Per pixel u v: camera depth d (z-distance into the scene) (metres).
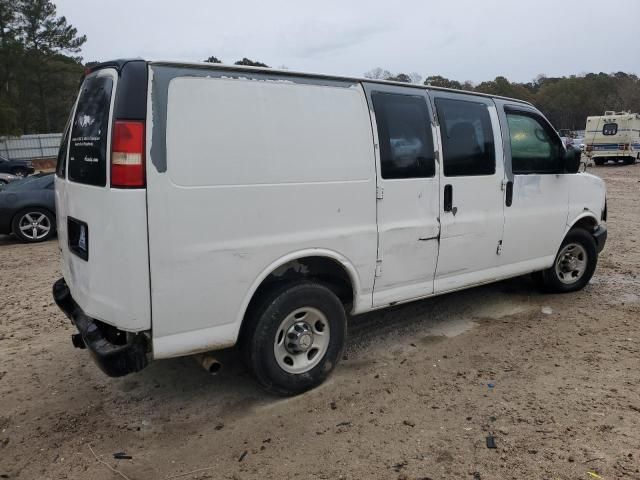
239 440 3.23
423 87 4.22
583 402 3.52
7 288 6.55
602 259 7.50
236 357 4.39
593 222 5.90
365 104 3.82
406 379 3.93
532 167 5.06
